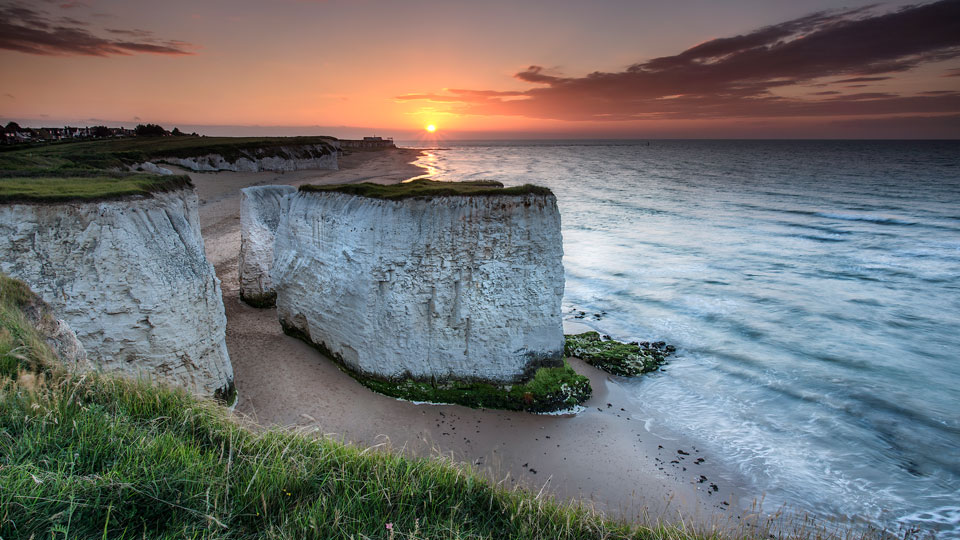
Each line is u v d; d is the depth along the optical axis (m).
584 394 18.98
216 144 78.38
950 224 53.38
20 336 7.12
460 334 18.08
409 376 18.19
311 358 19.94
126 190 14.20
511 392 18.08
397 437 15.54
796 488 14.69
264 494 5.61
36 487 4.51
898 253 42.41
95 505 4.61
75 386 6.27
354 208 18.72
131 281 13.28
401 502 6.16
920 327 27.22
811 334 26.36
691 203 71.12
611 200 74.38
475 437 16.00
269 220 25.47
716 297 32.03
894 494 14.57
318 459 6.66
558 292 18.72
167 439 6.10
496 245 17.73
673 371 22.19
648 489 14.23
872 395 20.14
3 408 5.61
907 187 86.38
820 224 54.81
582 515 6.96
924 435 17.52
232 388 16.41
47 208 12.70
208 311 15.16
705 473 15.20
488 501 6.82
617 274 36.94
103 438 5.65
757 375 21.86
